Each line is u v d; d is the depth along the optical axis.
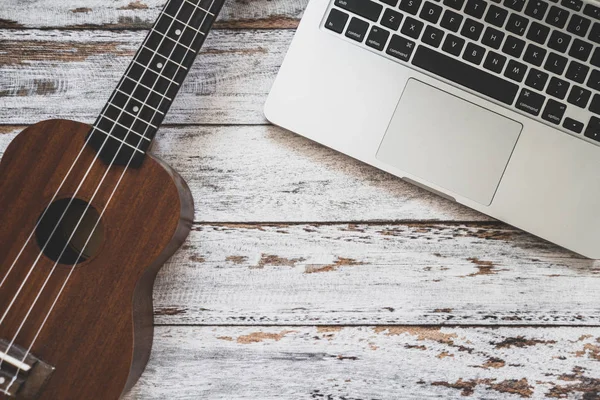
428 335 0.79
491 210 0.77
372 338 0.79
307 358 0.78
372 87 0.77
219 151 0.81
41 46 0.82
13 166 0.70
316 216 0.80
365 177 0.81
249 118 0.81
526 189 0.76
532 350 0.78
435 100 0.77
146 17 0.82
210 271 0.79
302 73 0.78
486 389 0.78
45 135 0.71
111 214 0.70
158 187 0.71
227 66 0.82
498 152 0.77
